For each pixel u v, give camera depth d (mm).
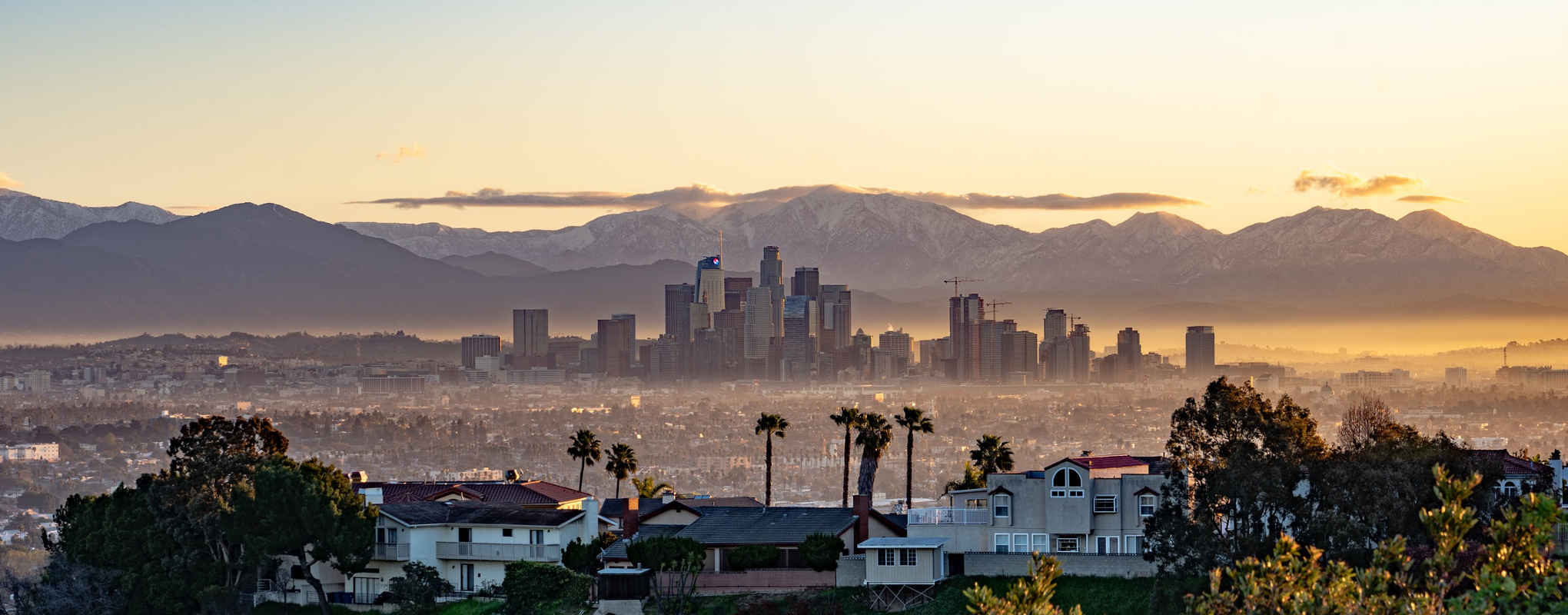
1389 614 86875
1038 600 95562
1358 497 192625
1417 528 191625
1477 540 170250
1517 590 76188
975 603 95625
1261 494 195000
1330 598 88438
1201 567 198625
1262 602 91062
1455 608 78250
